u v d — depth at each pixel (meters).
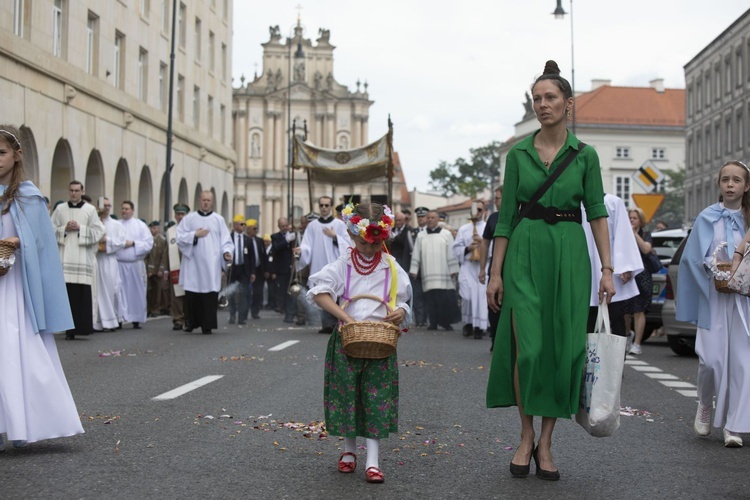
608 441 7.54
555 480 6.08
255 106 93.62
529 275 6.11
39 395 6.60
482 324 17.77
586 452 7.07
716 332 7.55
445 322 20.50
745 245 7.44
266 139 93.81
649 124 87.00
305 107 93.81
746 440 7.67
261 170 93.38
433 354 14.35
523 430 6.19
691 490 5.88
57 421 6.64
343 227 19.98
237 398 9.31
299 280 20.36
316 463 6.50
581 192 6.20
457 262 20.45
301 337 17.23
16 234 6.69
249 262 22.08
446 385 10.65
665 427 8.25
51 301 6.76
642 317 15.58
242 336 17.47
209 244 18.14
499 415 8.60
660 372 12.70
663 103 88.88
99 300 18.45
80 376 11.05
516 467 6.14
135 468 6.20
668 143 87.06
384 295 6.29
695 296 7.83
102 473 6.04
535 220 6.18
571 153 6.23
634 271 10.88
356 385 6.15
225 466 6.32
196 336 17.45
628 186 86.94
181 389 9.91
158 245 24.95
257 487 5.76
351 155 26.97
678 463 6.72
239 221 21.94
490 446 7.18
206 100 49.41
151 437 7.27
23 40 26.83
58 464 6.29
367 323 6.01
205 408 8.68
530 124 99.62
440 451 6.97
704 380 7.69
